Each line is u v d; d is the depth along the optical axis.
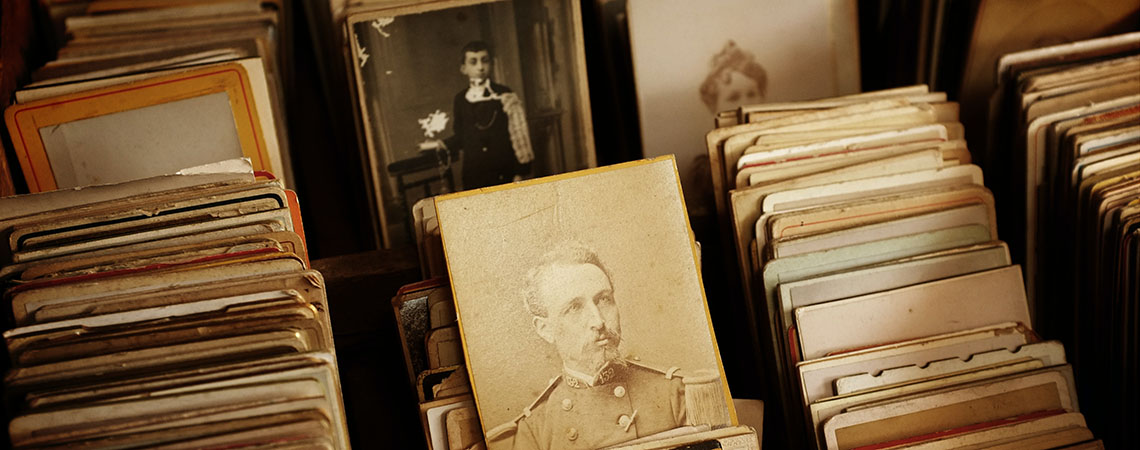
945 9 2.51
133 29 2.47
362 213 2.69
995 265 1.94
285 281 1.55
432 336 1.71
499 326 1.64
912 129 2.06
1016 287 1.92
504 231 1.66
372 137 2.26
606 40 2.53
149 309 1.51
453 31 2.26
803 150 2.01
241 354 1.49
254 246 1.60
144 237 1.60
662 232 1.72
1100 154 1.96
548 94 2.34
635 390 1.67
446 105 2.29
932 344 1.83
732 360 2.31
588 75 2.74
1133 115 2.02
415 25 2.23
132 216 1.62
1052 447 1.74
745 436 1.67
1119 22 2.43
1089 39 2.45
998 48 2.46
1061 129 2.04
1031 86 2.13
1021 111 2.13
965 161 2.09
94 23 2.47
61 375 1.45
